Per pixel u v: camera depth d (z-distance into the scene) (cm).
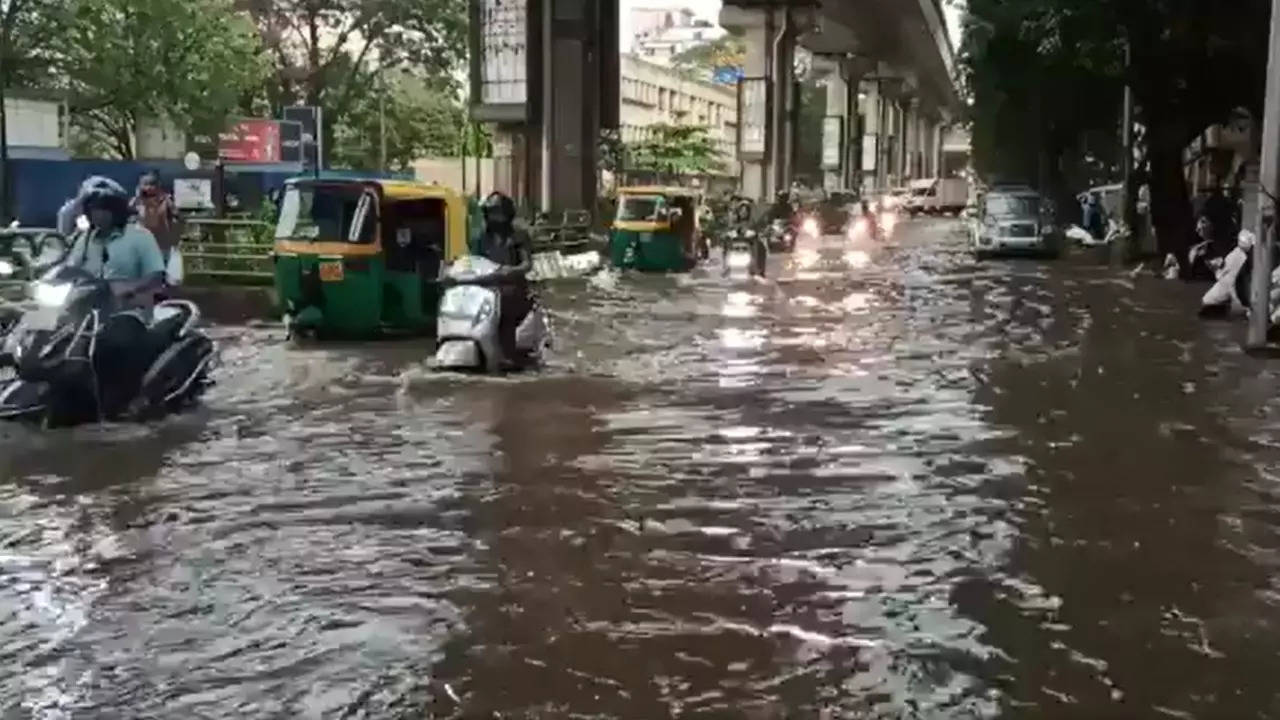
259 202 3525
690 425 1074
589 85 3809
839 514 775
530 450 963
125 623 568
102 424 1055
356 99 5791
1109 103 4650
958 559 680
